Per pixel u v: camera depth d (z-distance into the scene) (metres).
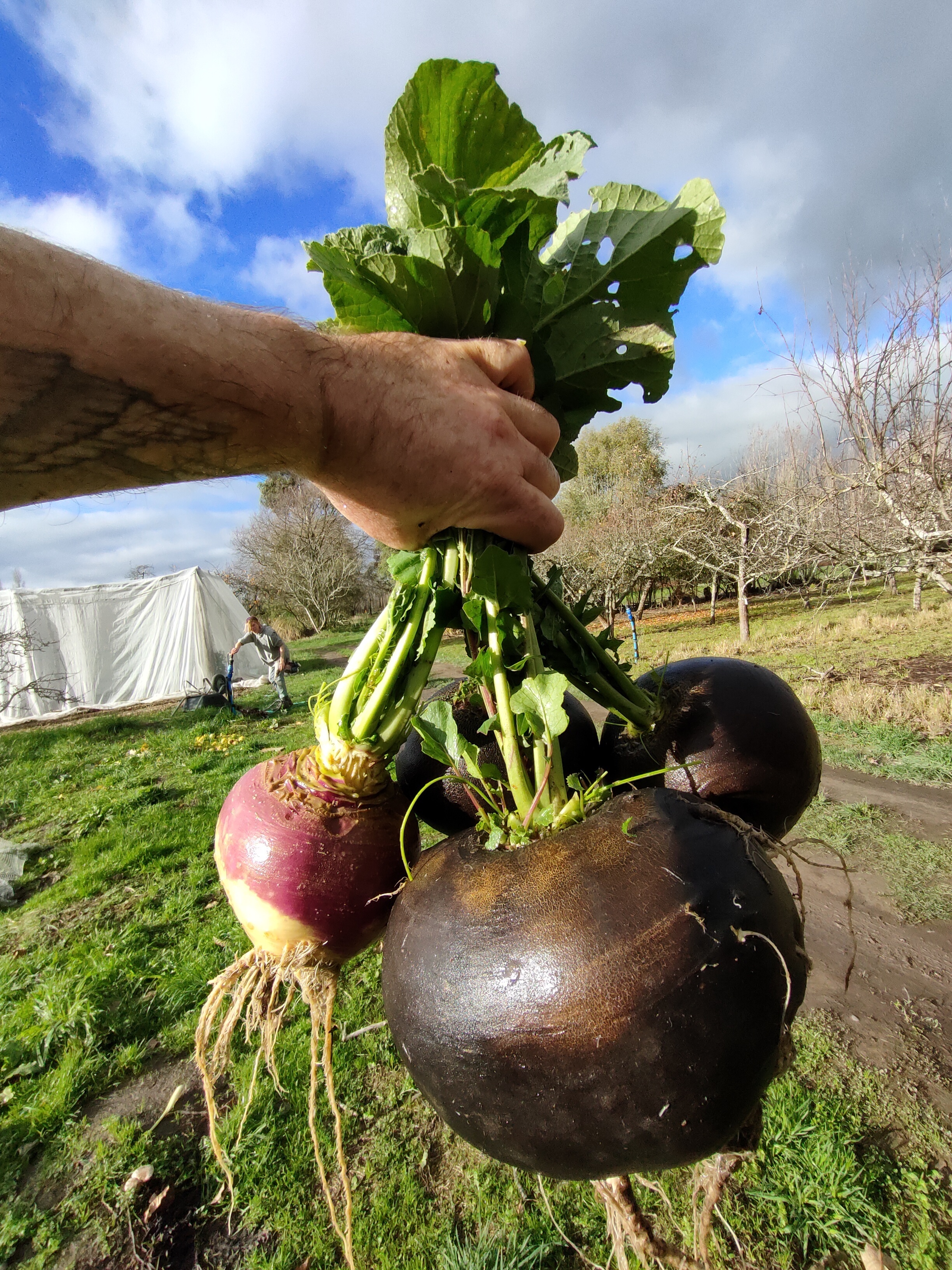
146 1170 2.11
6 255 0.64
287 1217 1.97
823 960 2.86
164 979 3.06
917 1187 1.84
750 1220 1.83
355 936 1.07
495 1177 2.03
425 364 0.90
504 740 0.98
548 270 1.27
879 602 16.16
